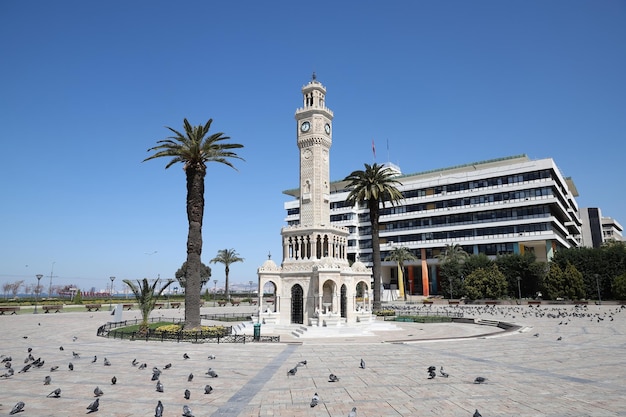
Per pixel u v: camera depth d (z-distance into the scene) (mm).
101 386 19172
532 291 96125
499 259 99750
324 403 16359
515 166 106188
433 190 121438
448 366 23688
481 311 69625
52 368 22656
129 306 85500
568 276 86938
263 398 17141
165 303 94812
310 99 54812
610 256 89250
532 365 23688
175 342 34750
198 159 42438
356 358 26891
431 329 48500
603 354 27125
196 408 15781
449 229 116062
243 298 127375
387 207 127438
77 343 34250
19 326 49250
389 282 132625
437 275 122938
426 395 17375
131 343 34312
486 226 109500
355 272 54219
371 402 16422
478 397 17000
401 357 27109
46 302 93562
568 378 20266
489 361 25109
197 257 41656
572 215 131000
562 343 32250
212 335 37094
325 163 54344
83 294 175875
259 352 29656
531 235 102500
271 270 50562
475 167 127188
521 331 40250
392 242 125625
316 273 47000
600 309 68562
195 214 42219
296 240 51375
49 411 15367
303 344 33844
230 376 21391
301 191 53250
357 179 68188
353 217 134625
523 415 14695
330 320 44625
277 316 49562
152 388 18797
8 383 19750
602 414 14711
